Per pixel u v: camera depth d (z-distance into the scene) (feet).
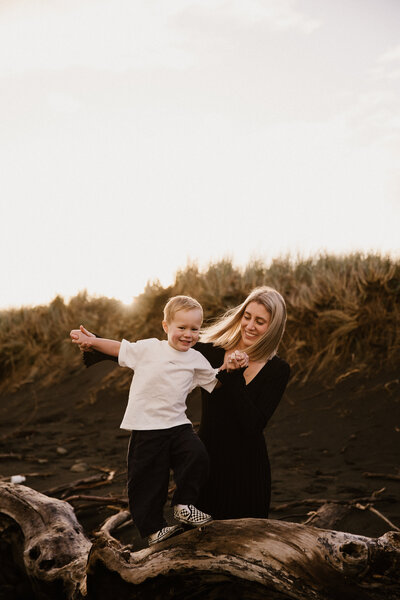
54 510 12.36
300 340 28.63
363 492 16.39
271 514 15.40
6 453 23.81
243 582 8.46
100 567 9.19
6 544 12.44
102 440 25.21
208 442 11.27
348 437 21.61
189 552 8.74
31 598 12.07
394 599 8.48
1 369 38.73
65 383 34.94
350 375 25.91
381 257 31.68
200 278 35.01
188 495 9.57
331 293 29.07
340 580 8.38
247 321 11.74
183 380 10.25
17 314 44.62
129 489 9.96
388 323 27.20
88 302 42.01
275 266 34.68
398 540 8.65
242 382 10.34
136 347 10.53
